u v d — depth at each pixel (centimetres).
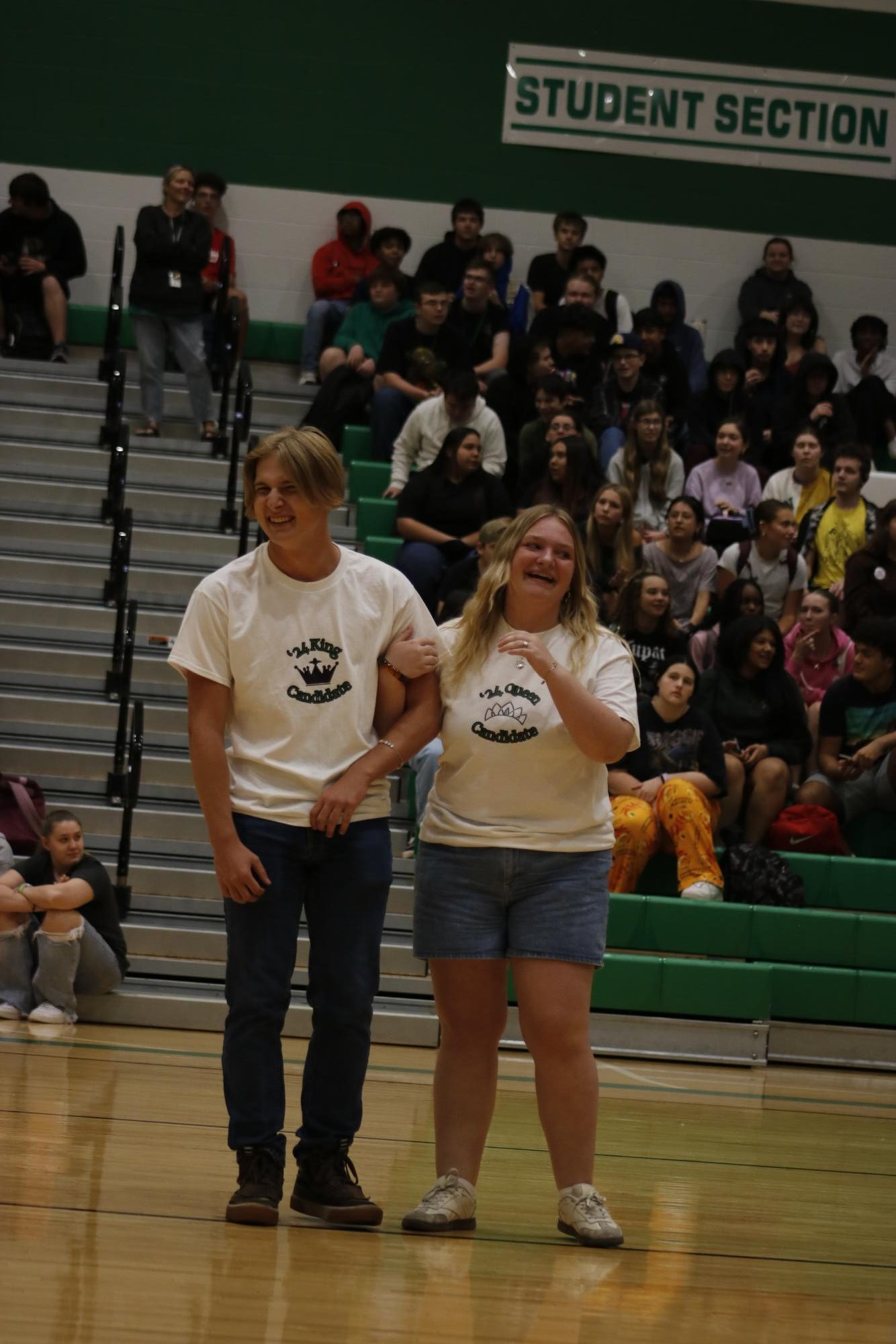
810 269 2712
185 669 710
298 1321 548
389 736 721
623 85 2670
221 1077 1146
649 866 1647
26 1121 908
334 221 2631
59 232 2417
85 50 2580
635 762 1641
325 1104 720
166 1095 1041
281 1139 707
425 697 737
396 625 736
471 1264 653
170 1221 684
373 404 2222
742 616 1812
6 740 1753
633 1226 763
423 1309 576
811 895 1636
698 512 1936
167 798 1717
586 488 1962
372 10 2630
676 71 2680
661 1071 1416
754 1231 774
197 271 2205
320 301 2483
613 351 2262
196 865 1636
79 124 2581
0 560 1941
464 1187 726
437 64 2642
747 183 2698
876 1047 1535
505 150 2658
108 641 1889
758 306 2638
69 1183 749
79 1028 1353
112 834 1652
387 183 2641
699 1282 655
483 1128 745
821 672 1870
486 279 2348
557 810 730
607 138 2670
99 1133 887
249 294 2619
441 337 2289
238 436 2053
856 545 2069
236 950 708
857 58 2708
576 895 728
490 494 1989
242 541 1895
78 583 1961
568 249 2539
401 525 1966
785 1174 946
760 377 2444
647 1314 597
